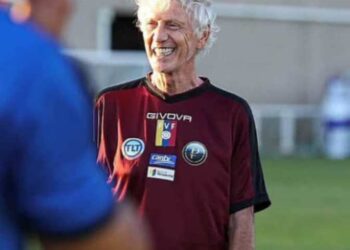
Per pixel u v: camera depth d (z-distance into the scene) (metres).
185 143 7.20
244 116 7.32
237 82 40.06
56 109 3.64
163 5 7.21
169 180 7.15
